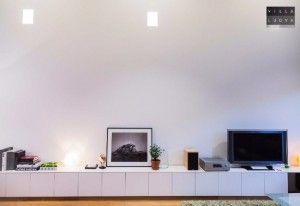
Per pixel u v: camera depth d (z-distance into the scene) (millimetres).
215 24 4355
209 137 4324
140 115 4289
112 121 4273
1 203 3730
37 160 4047
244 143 4098
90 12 4289
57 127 4227
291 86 4363
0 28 4227
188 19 4344
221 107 4340
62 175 3836
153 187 3883
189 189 3900
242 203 2664
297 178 4043
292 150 4348
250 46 4359
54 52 4250
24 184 3807
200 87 4332
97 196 3875
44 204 3707
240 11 4367
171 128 4305
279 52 4371
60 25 4266
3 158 3879
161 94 4305
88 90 4266
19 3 4250
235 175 3926
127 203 3770
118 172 3871
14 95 4199
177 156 4297
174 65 4320
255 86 4355
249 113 4348
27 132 4199
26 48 4230
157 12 4332
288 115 4355
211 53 4344
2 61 4203
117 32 4297
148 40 4312
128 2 4312
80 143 4238
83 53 4273
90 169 3977
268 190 3922
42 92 4227
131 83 4293
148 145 4238
